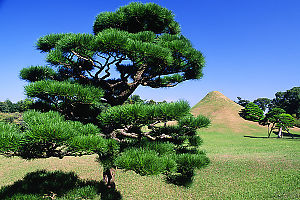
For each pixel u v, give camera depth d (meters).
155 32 6.08
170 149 4.55
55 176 6.91
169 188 9.39
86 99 3.97
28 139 3.05
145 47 4.04
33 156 3.52
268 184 9.77
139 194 8.62
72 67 5.09
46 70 5.30
